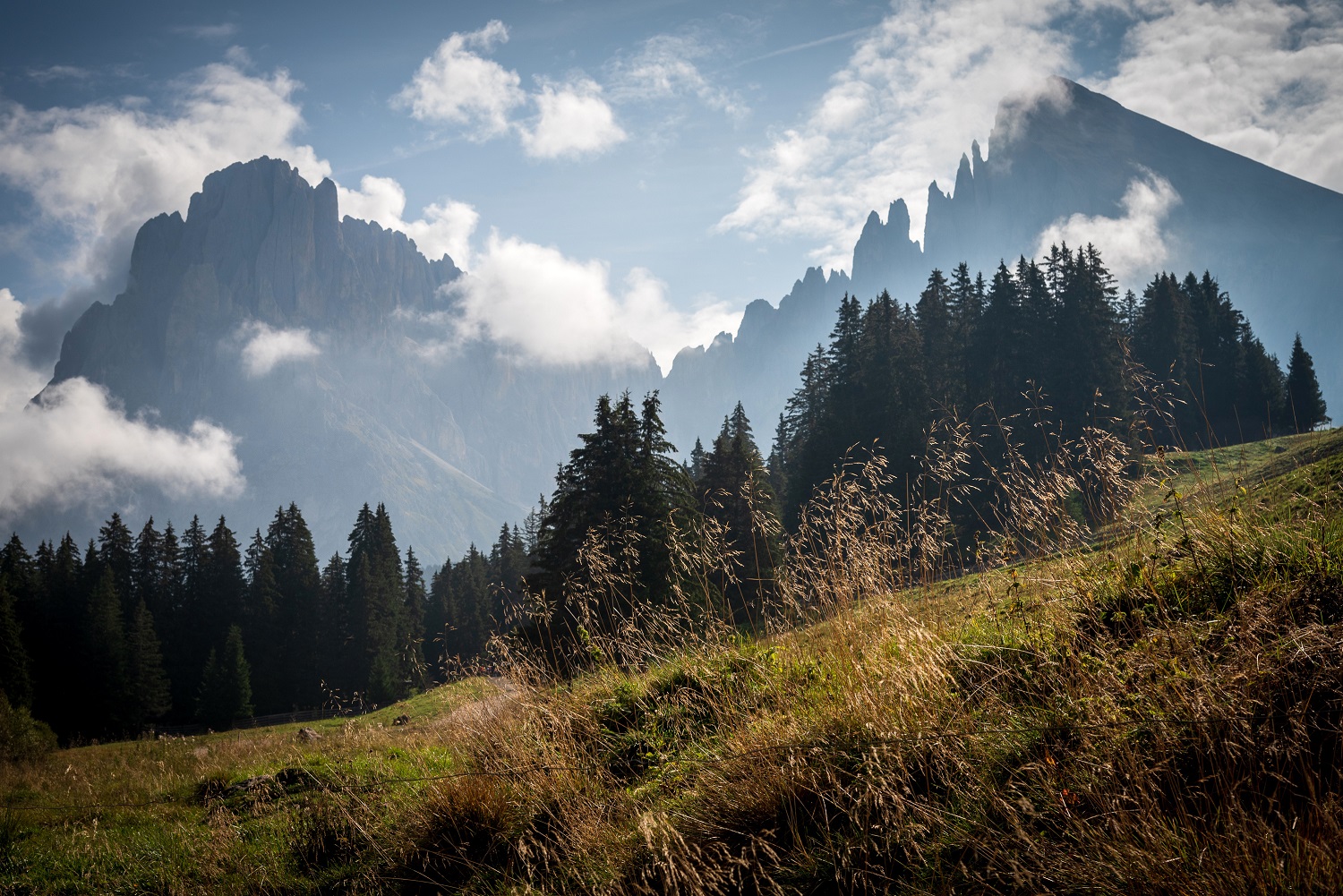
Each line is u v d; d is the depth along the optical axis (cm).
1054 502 521
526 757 600
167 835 825
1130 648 393
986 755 368
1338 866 251
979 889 316
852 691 459
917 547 578
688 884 384
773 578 648
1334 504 433
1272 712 315
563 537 2672
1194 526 462
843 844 369
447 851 562
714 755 501
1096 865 293
